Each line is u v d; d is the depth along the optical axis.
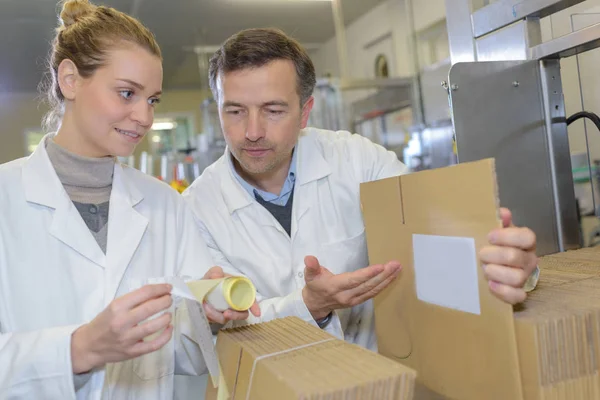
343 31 5.41
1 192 0.96
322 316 1.06
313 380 0.56
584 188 1.40
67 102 0.99
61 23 1.02
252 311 0.87
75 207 1.00
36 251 0.95
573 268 0.96
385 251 0.93
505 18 1.26
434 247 0.78
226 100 1.12
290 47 1.17
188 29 4.99
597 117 1.22
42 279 0.94
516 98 1.22
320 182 1.38
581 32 1.09
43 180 0.98
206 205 1.34
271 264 1.27
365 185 0.98
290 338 0.75
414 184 0.81
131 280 1.01
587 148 1.38
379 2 4.70
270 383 0.60
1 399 0.76
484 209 0.67
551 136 1.26
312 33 5.56
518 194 1.23
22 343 0.78
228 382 0.74
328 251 1.32
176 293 0.74
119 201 1.05
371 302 1.35
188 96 7.03
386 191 0.90
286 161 1.33
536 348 0.63
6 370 0.76
